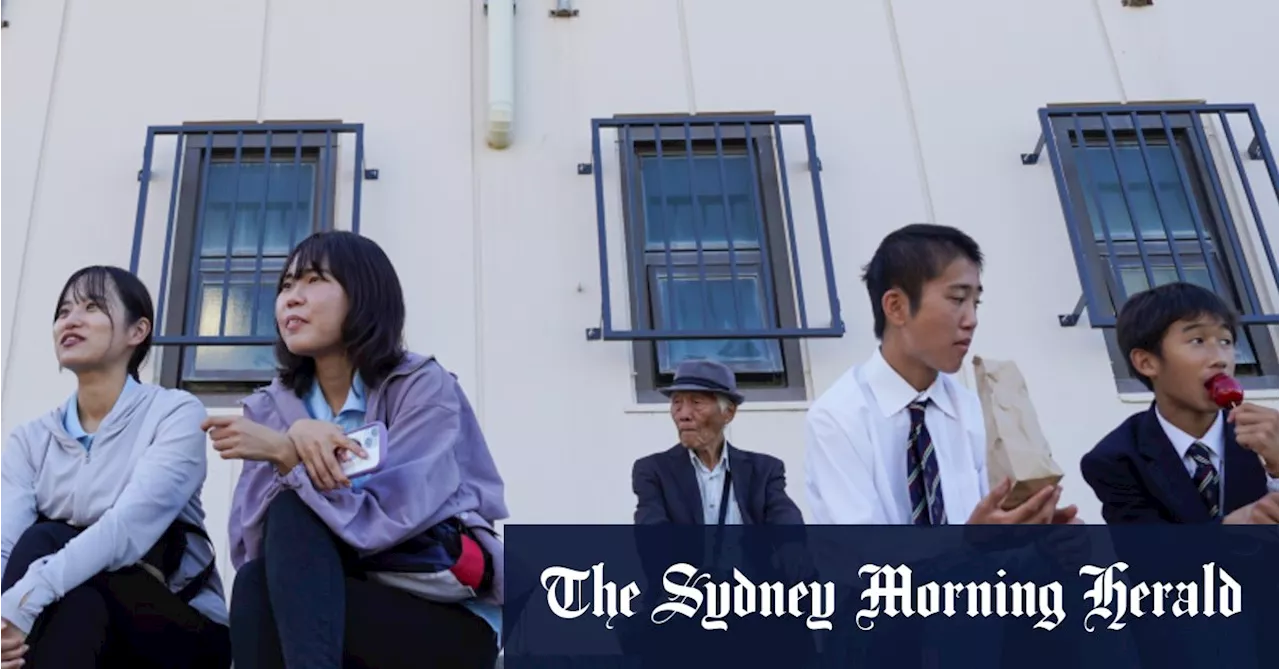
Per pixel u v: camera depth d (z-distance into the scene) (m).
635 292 4.09
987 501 2.34
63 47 4.39
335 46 4.46
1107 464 2.84
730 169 4.37
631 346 4.04
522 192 4.26
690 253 4.21
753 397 3.99
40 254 4.05
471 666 2.24
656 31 4.55
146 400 2.76
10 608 2.30
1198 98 4.52
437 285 4.09
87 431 2.79
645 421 3.92
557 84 4.45
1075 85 4.53
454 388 2.45
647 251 4.21
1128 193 4.27
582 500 3.80
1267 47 4.60
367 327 2.39
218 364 3.99
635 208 4.23
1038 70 4.55
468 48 4.50
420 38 4.50
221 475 3.76
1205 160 4.36
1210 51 4.59
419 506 2.23
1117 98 4.50
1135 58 4.57
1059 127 4.45
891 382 2.71
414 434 2.32
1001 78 4.54
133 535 2.46
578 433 3.89
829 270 4.07
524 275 4.13
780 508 3.35
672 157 4.39
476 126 4.36
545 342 4.03
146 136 4.23
